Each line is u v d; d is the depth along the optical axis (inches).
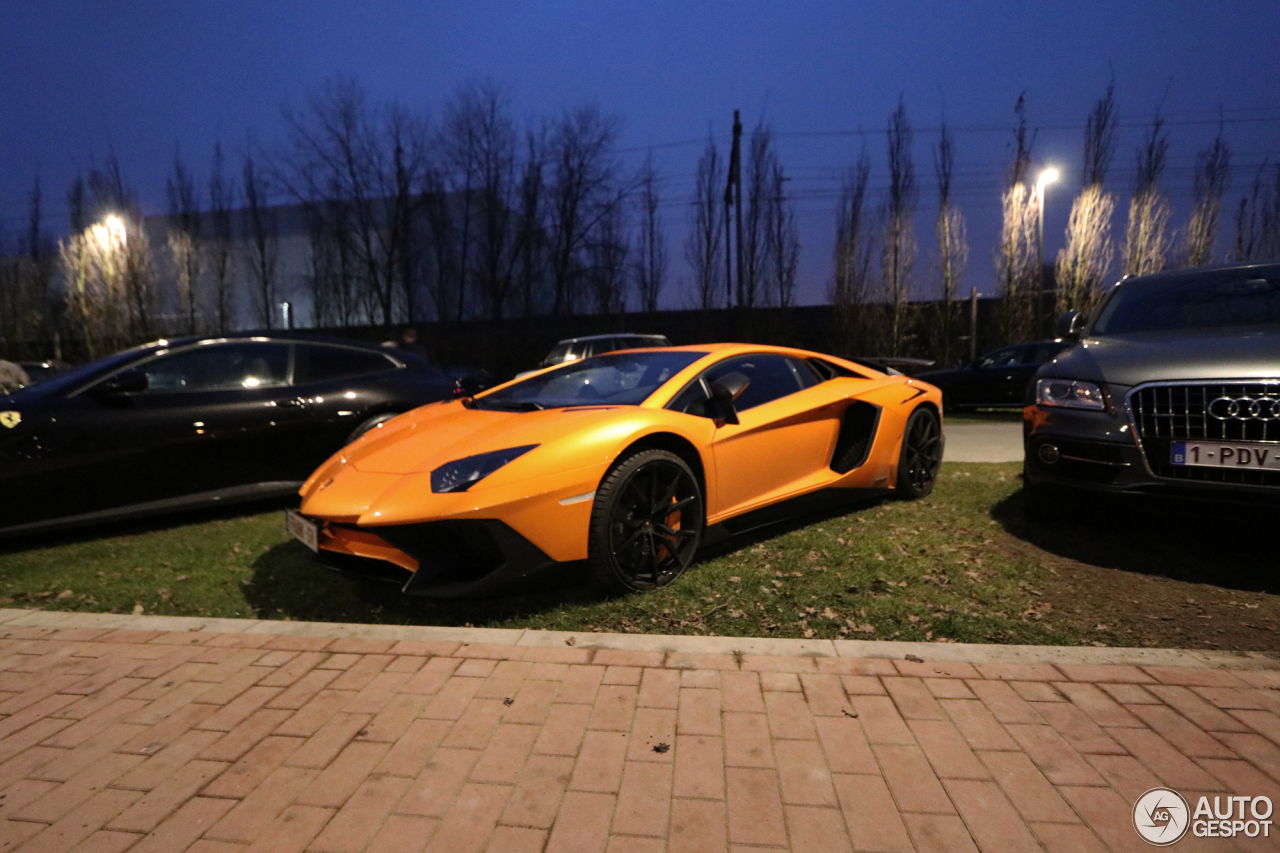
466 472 107.2
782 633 103.6
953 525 155.8
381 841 59.8
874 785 65.6
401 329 1065.5
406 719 79.1
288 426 183.9
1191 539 140.4
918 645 94.2
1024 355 451.8
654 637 98.3
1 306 967.6
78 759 73.5
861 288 900.0
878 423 164.4
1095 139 848.9
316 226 1133.1
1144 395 122.7
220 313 1062.4
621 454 116.6
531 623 108.0
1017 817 60.9
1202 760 68.3
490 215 1119.0
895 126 914.7
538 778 67.7
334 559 119.3
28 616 114.0
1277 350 116.5
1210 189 879.7
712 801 63.8
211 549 155.3
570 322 1068.5
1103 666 87.4
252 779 69.1
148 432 164.6
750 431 137.5
